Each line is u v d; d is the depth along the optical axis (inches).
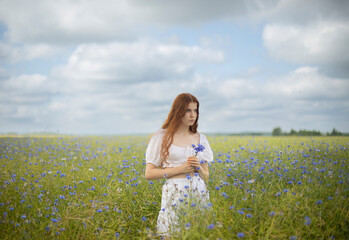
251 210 133.0
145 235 137.3
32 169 259.3
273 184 171.6
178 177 141.9
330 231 114.1
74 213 153.7
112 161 285.0
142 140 579.8
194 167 138.9
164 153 143.3
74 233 137.0
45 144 455.2
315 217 121.2
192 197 129.6
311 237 115.8
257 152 281.9
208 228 105.7
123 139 621.6
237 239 112.8
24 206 165.8
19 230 139.1
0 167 266.8
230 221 121.0
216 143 441.1
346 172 173.3
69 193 177.6
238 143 413.4
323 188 146.6
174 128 142.9
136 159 289.0
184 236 111.2
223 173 195.8
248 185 159.6
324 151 257.3
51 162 289.7
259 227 123.3
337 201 130.0
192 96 145.6
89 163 283.0
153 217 163.5
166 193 139.6
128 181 197.6
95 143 494.0
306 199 130.5
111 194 178.7
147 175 143.6
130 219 158.6
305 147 285.4
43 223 144.6
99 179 218.1
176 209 128.8
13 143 459.5
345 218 117.0
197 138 152.6
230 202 138.6
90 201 165.6
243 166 204.5
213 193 151.9
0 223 147.5
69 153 347.3
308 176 175.6
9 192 193.5
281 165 201.8
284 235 109.7
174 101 145.6
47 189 193.5
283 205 130.0
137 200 172.1
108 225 146.9
